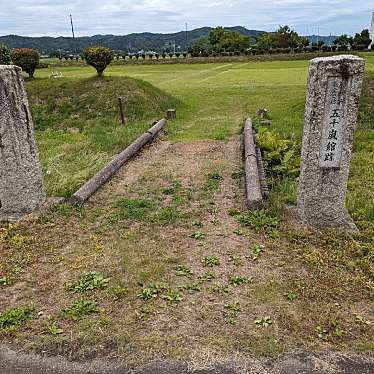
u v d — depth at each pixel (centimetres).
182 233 579
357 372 343
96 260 511
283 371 343
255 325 393
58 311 420
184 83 2548
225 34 6769
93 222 620
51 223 616
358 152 958
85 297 438
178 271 483
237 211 641
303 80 2450
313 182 564
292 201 655
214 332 385
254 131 1184
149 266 494
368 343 370
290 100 1767
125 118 1498
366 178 781
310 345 368
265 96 1911
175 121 1451
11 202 651
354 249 520
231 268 489
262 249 529
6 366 357
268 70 3238
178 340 376
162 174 841
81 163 916
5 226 611
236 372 343
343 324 393
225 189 745
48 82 1759
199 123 1407
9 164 630
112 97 1598
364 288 446
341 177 557
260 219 600
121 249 536
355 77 509
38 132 1383
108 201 702
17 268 497
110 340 378
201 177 816
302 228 576
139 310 416
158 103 1662
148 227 599
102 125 1423
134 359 358
